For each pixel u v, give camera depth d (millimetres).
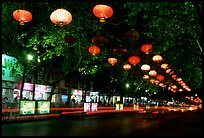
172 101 104875
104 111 38812
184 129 15633
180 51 28953
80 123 20453
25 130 15242
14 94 40844
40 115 24266
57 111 26891
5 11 17891
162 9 16266
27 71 31797
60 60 34875
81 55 26000
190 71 37250
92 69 29609
